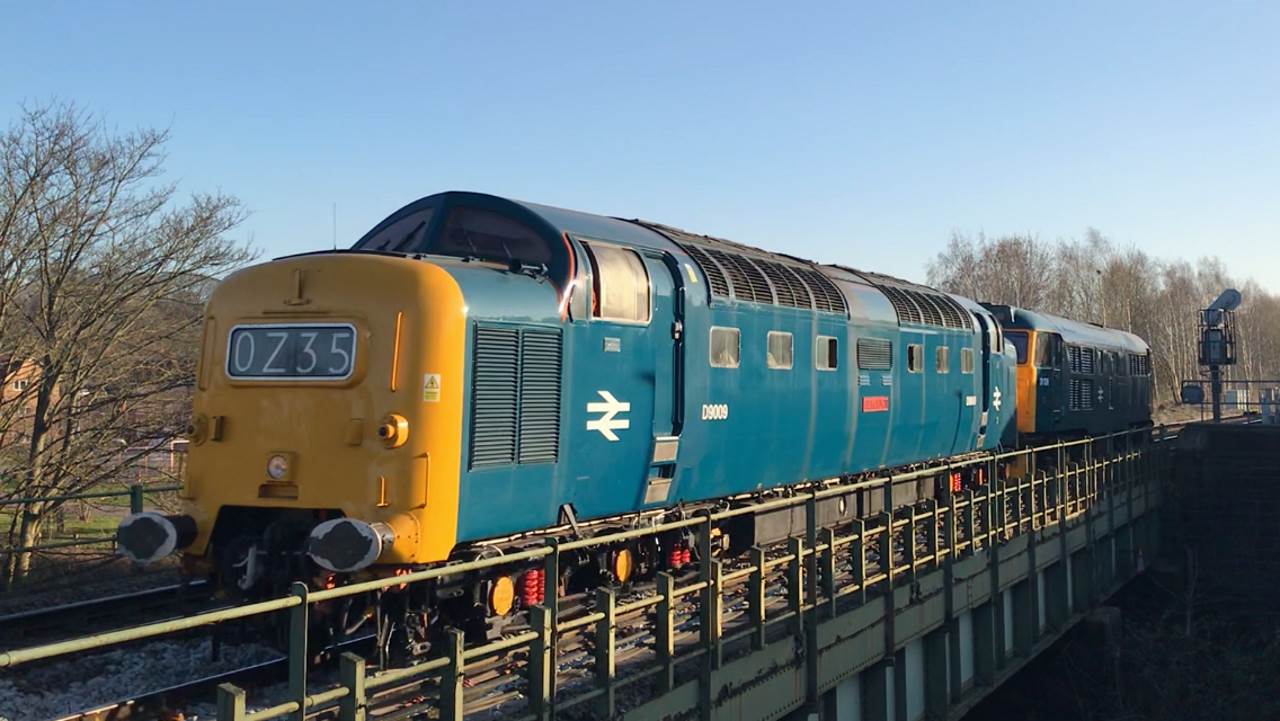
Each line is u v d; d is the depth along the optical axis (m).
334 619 7.72
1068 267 75.25
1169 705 20.39
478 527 7.98
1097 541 20.55
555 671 6.61
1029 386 21.77
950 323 17.84
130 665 8.25
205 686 7.43
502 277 8.50
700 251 11.48
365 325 7.72
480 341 8.01
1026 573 16.08
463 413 7.80
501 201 9.45
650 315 10.09
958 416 17.91
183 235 16.78
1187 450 25.17
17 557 13.48
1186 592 24.33
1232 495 24.58
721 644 8.18
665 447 10.27
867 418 14.63
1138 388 30.56
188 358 17.50
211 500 8.09
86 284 16.33
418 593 7.96
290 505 7.77
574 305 9.06
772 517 12.67
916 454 16.45
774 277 12.71
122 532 7.89
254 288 8.22
